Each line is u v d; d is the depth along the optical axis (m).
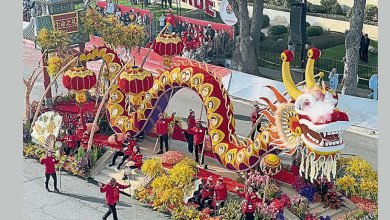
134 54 50.72
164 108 36.44
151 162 32.16
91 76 35.69
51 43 40.25
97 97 40.12
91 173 34.41
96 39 51.81
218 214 30.08
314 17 43.47
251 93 44.19
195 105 43.62
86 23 42.12
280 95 30.52
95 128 36.97
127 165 33.06
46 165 32.75
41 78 48.19
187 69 34.31
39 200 32.28
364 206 31.11
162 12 50.81
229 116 33.41
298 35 43.69
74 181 34.25
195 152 34.62
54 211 31.30
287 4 44.66
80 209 31.50
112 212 30.09
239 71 46.72
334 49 42.88
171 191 30.80
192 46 48.69
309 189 31.03
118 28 43.66
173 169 31.16
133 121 36.38
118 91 37.09
